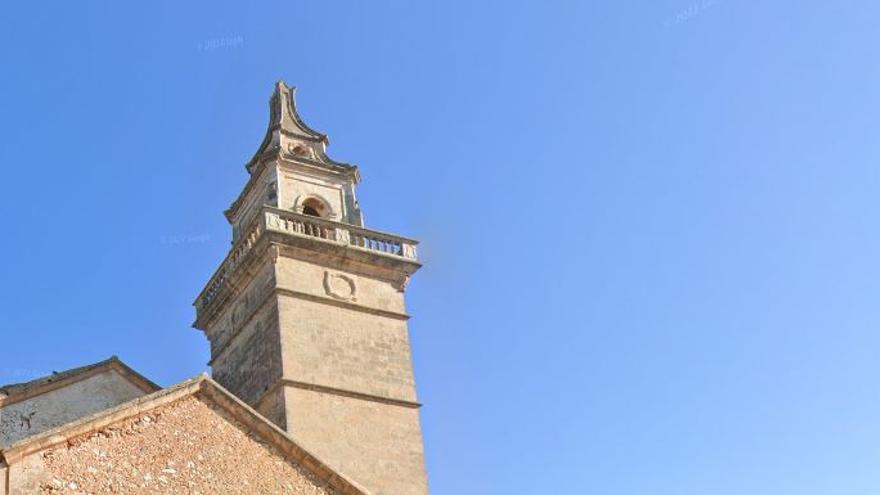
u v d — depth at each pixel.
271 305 40.06
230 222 47.97
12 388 34.66
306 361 38.84
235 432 27.97
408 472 38.84
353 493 28.67
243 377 40.94
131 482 25.30
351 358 40.03
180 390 27.42
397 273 43.31
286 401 37.50
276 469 28.00
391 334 41.75
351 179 46.31
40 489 23.78
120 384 37.25
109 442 25.56
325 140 47.88
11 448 23.67
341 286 41.56
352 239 42.78
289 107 48.53
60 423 35.06
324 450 37.34
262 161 45.06
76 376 36.19
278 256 40.53
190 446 26.86
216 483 26.69
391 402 40.00
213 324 44.88
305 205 45.06
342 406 38.72
